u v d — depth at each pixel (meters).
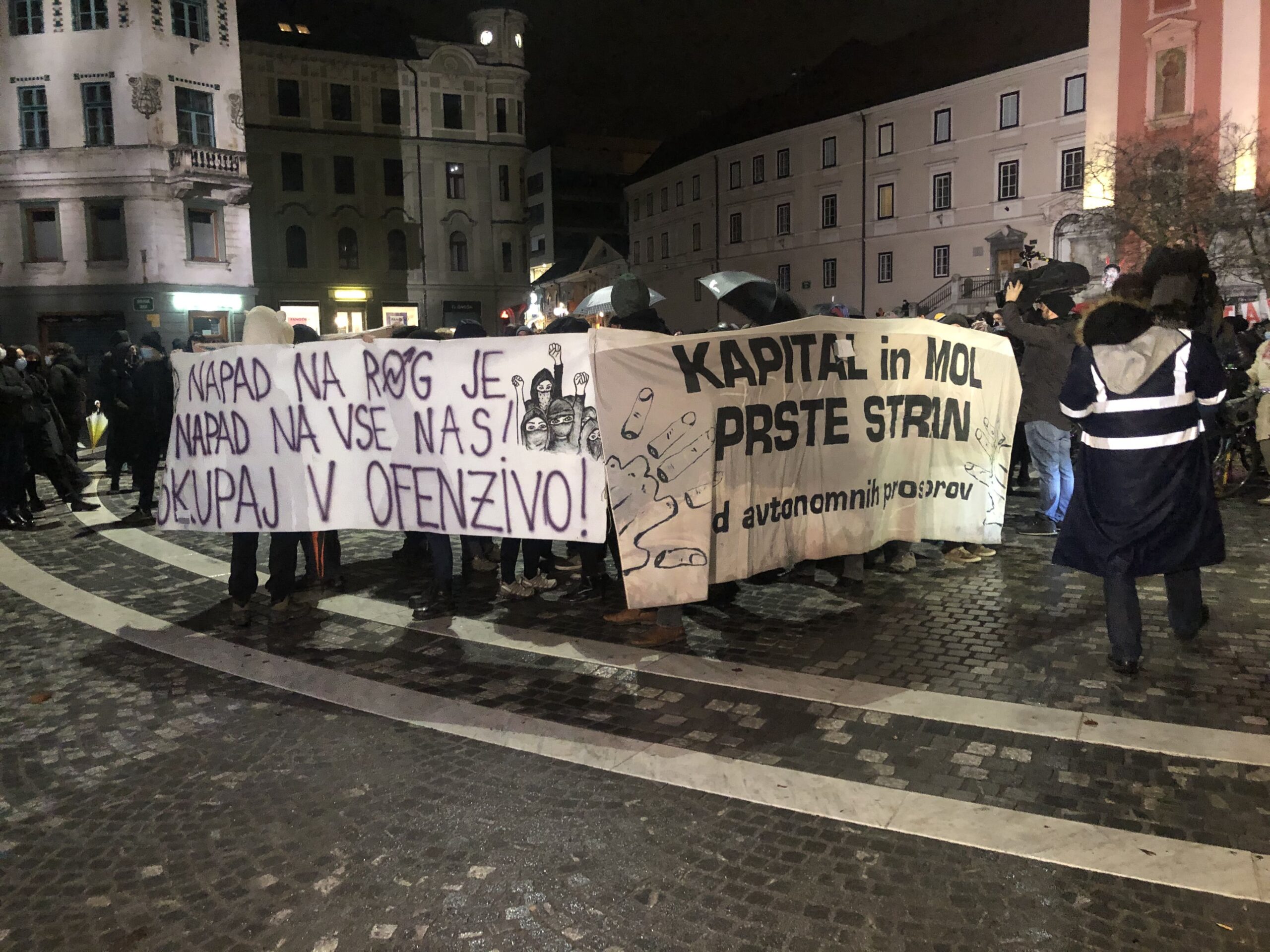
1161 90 31.28
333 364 5.67
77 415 12.28
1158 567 4.44
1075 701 4.22
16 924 2.82
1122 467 4.39
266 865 3.09
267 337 6.02
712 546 5.08
